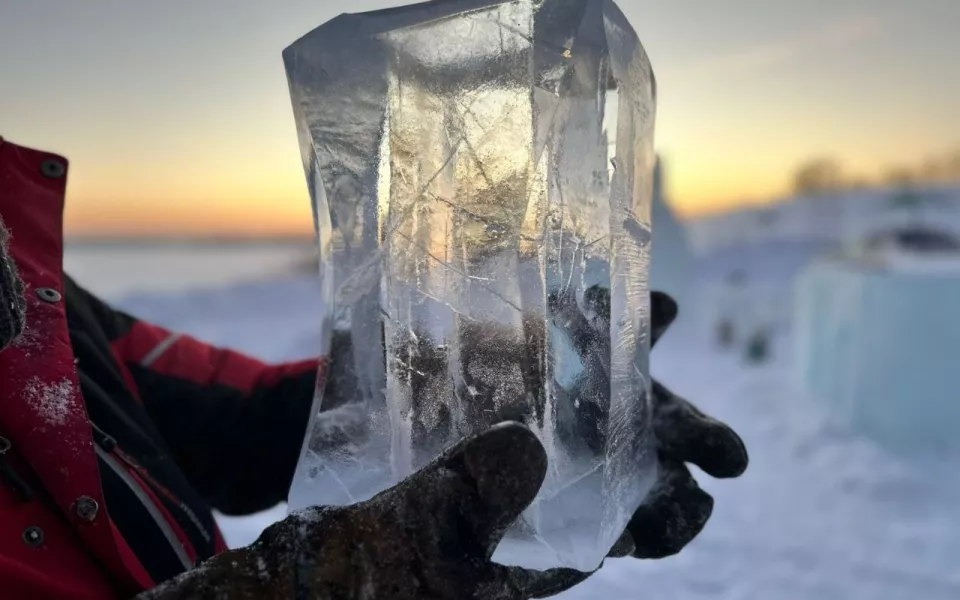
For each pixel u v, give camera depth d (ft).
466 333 1.22
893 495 7.59
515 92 1.19
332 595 1.04
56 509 1.28
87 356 1.60
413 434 1.24
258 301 24.45
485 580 1.07
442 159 1.22
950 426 9.05
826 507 7.35
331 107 1.23
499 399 1.20
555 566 1.20
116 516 1.41
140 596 1.03
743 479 8.19
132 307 22.75
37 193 1.60
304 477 1.30
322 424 1.29
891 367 9.30
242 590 1.04
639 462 1.45
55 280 1.51
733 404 11.78
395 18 1.22
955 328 9.05
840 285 10.39
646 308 1.49
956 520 6.92
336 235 1.26
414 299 1.23
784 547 6.48
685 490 1.59
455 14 1.21
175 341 1.97
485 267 1.21
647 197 1.48
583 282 1.24
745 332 17.22
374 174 1.23
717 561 6.26
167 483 1.55
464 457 1.07
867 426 9.47
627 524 1.47
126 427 1.55
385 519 1.07
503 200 1.20
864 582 5.86
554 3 1.22
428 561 1.06
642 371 1.47
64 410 1.33
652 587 5.88
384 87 1.21
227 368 1.96
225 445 1.88
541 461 1.07
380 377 1.25
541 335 1.20
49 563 1.23
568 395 1.23
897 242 15.66
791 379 13.19
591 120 1.24
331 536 1.08
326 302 1.33
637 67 1.38
